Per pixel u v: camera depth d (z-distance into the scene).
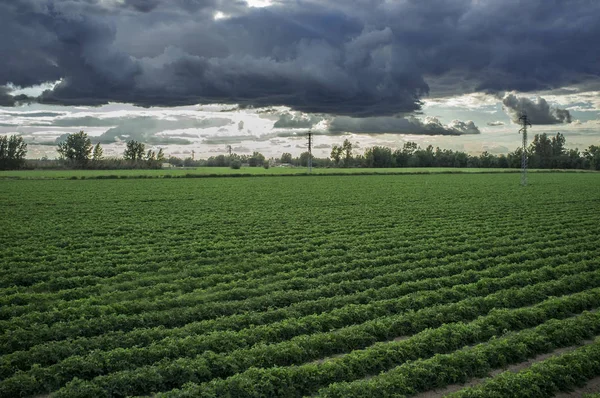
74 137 191.00
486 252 29.19
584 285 22.45
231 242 32.97
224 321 17.67
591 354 14.85
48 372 13.87
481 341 16.64
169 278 24.08
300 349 15.36
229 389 12.94
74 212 48.38
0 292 21.55
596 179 105.88
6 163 179.75
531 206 53.62
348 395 12.68
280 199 62.19
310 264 26.81
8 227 38.31
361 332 16.70
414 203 57.16
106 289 22.25
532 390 13.20
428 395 13.47
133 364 14.55
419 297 20.12
